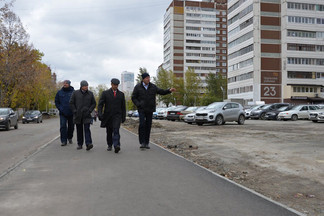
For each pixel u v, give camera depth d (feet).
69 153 25.43
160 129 58.54
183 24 375.66
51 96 209.56
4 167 20.63
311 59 218.38
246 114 113.70
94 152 26.03
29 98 158.92
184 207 11.88
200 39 379.55
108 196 13.25
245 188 14.87
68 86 30.89
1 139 41.52
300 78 216.74
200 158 25.25
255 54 217.36
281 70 219.41
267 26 218.38
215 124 68.08
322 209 12.85
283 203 13.69
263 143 33.73
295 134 43.88
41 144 34.50
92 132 50.37
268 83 218.18
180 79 290.15
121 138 39.27
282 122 82.58
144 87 27.58
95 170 18.58
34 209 11.62
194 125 70.90
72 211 11.37
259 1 217.56
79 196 13.25
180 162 21.45
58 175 17.26
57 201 12.57
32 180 16.15
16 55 121.90
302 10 215.92
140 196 13.28
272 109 105.81
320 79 219.61
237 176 18.92
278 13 220.02
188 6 376.89
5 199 12.88
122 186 14.90
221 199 13.00
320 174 19.13
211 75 336.70
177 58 374.84
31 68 131.85
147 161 21.72
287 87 213.87
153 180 16.19
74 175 17.25
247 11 227.61
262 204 12.39
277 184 17.04
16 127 69.10
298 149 28.96
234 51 250.57
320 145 31.65
